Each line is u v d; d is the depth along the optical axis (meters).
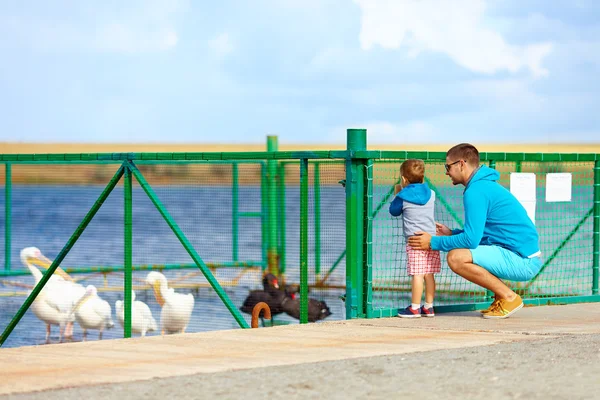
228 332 9.69
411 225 10.79
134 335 13.35
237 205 17.25
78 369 7.57
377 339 9.11
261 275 16.50
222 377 7.16
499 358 7.82
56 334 14.21
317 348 8.56
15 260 24.77
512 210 10.65
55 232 38.25
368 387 6.80
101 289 16.08
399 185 11.29
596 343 8.58
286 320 14.34
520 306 10.80
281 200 16.66
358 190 10.88
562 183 12.41
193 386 6.86
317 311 13.62
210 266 16.73
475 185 10.53
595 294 12.90
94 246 29.92
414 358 7.88
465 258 10.58
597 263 12.91
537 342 8.71
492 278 10.71
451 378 7.06
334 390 6.71
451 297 13.20
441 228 10.98
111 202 49.66
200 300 15.76
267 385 6.86
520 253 10.67
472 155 10.62
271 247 16.42
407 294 13.09
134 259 23.62
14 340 13.83
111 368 7.61
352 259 10.91
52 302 13.57
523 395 6.51
